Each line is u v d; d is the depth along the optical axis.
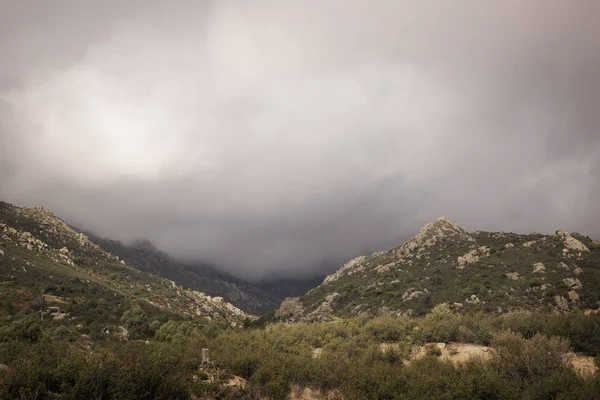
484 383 28.06
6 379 24.94
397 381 31.86
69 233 188.25
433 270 117.31
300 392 37.69
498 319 53.84
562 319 43.75
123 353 33.88
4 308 67.62
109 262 182.00
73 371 28.44
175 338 67.06
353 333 68.38
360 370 36.28
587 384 25.70
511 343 37.44
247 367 42.31
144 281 172.38
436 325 57.91
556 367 30.67
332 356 47.38
